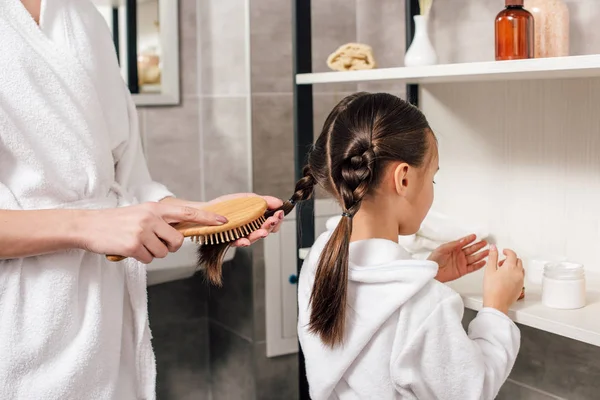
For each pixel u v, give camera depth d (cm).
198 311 241
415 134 117
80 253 113
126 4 215
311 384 119
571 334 114
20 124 110
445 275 132
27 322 108
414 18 164
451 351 110
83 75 117
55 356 110
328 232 130
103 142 120
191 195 234
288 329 220
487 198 170
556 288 124
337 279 110
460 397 111
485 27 165
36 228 103
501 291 121
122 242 103
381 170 116
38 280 109
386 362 112
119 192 126
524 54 133
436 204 184
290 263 218
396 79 153
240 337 223
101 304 115
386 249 116
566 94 150
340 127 118
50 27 117
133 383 124
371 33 208
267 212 118
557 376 158
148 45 220
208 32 224
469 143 174
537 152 158
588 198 148
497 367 113
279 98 212
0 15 111
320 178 121
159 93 224
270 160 212
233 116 216
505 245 167
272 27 209
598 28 141
